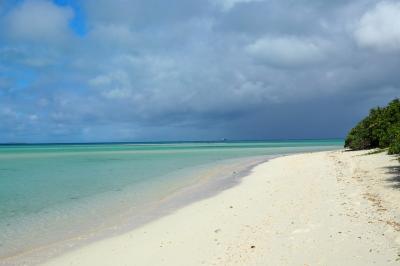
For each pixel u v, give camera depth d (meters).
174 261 8.71
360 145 37.47
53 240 11.41
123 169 33.06
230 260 8.37
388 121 28.80
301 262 7.84
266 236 9.77
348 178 17.91
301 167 25.97
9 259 9.80
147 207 15.77
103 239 11.30
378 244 8.48
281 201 13.96
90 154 66.06
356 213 11.09
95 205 16.52
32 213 15.09
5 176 28.36
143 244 10.34
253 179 22.11
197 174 27.33
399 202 12.05
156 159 46.94
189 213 13.83
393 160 22.59
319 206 12.41
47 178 26.78
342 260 7.77
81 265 9.11
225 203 14.95
